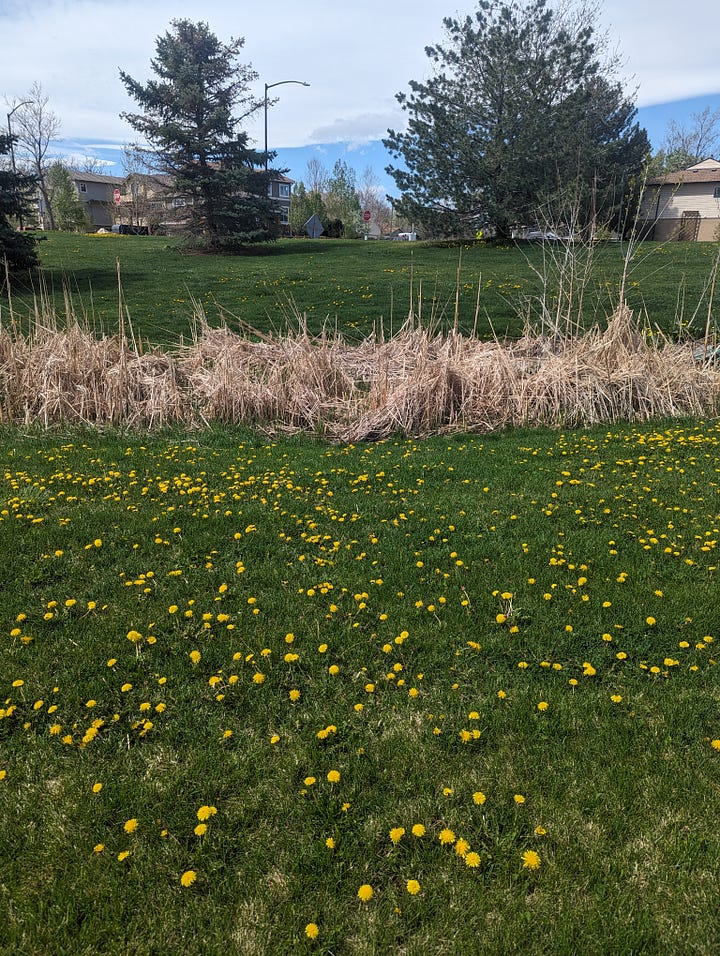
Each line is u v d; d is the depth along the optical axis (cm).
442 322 1401
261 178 2684
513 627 366
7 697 323
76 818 258
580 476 638
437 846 244
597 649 353
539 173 2348
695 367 939
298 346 944
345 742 294
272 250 2830
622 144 2452
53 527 502
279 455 738
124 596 412
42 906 223
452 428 844
